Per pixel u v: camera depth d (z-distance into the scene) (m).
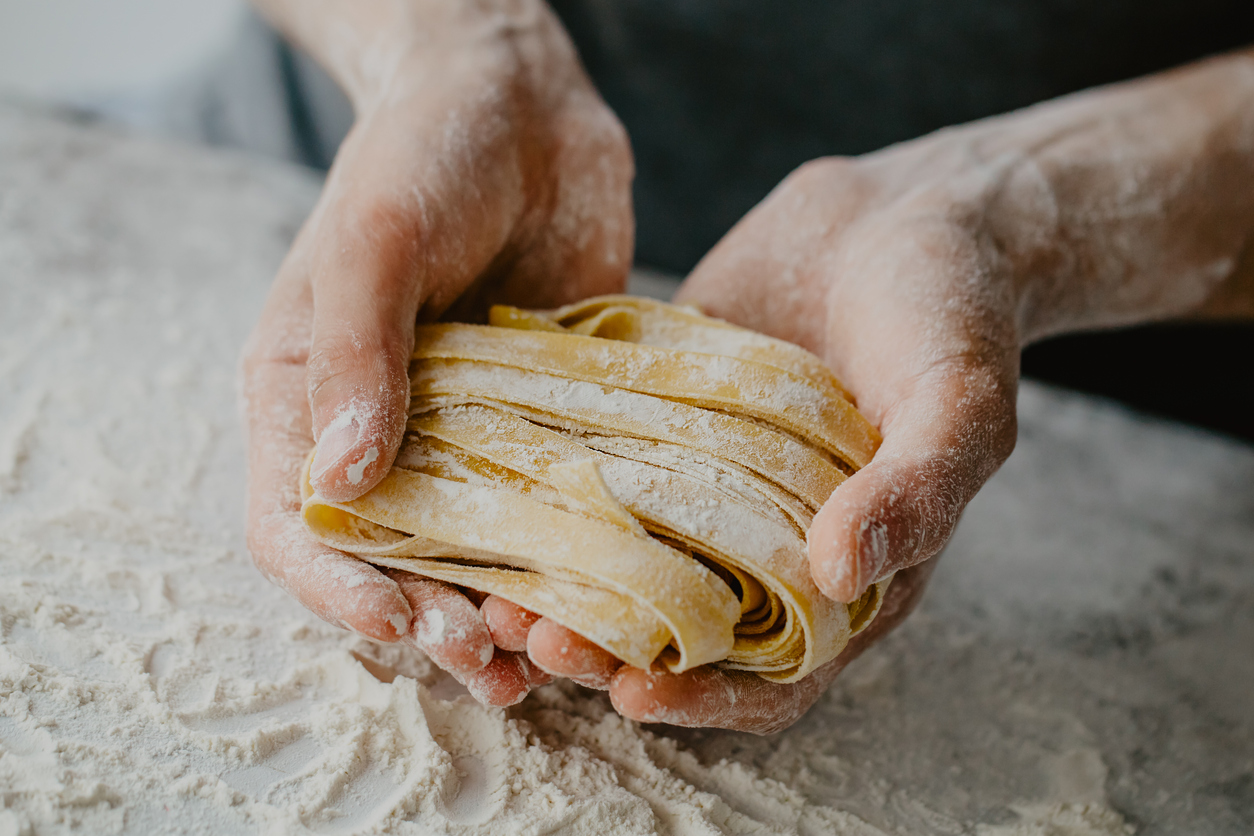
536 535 0.34
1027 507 0.56
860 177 0.48
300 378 0.40
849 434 0.38
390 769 0.35
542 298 0.49
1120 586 0.52
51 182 0.69
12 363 0.50
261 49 0.81
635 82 0.69
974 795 0.40
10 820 0.31
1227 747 0.44
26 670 0.35
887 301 0.42
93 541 0.41
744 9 0.64
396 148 0.42
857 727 0.42
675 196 0.72
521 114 0.46
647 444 0.37
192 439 0.48
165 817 0.33
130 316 0.55
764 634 0.35
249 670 0.38
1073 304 0.50
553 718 0.38
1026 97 0.62
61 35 1.00
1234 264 0.52
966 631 0.48
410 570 0.35
